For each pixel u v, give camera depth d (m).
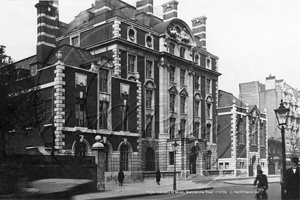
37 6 24.30
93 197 14.60
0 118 19.44
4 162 16.34
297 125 62.38
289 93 61.69
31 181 15.20
